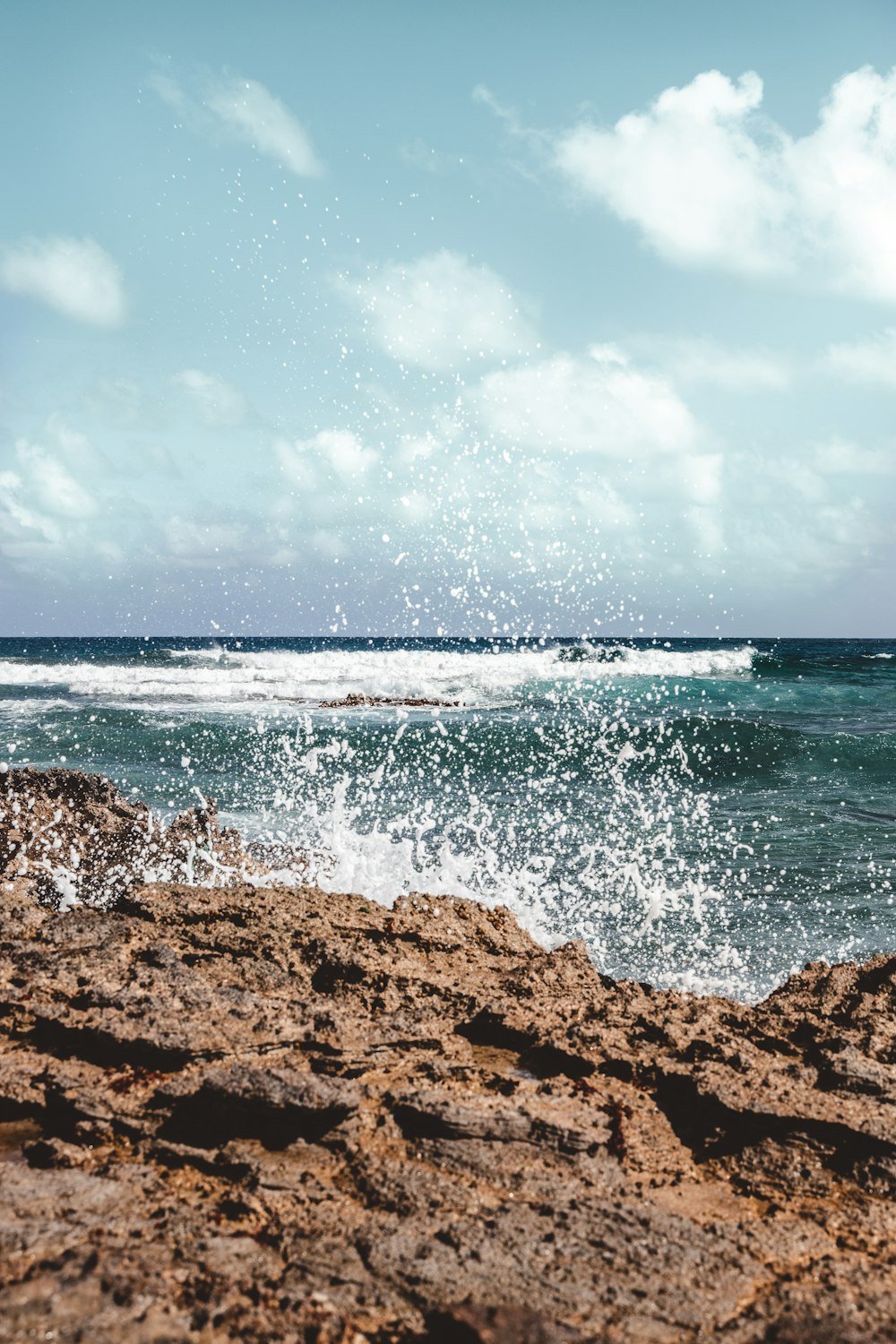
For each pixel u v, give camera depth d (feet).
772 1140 10.98
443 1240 8.88
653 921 24.71
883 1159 10.56
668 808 37.73
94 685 84.07
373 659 115.55
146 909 16.55
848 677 98.58
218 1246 8.62
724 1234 9.30
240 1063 11.87
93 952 14.85
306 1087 10.56
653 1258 8.77
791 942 23.39
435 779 43.60
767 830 34.30
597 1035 13.03
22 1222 8.79
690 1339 7.79
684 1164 10.74
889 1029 13.88
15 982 13.58
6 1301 7.55
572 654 115.24
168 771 43.78
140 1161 10.28
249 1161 10.01
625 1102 11.76
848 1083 11.95
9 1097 11.23
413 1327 7.80
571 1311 8.01
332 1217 9.26
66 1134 10.82
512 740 52.60
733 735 52.54
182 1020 12.41
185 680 89.51
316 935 15.81
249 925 16.25
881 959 16.34
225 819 33.86
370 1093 11.42
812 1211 9.96
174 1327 7.54
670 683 84.58
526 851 31.07
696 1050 12.82
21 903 17.51
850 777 45.44
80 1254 8.25
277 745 50.90
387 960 14.89
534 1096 11.54
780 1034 13.87
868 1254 9.25
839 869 29.32
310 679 89.61
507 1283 8.30
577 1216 9.33
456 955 16.12
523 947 17.21
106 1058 11.93
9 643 319.68
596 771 46.11
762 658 120.67
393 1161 10.09
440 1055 12.72
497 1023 13.48
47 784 26.13
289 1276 8.35
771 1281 8.68
